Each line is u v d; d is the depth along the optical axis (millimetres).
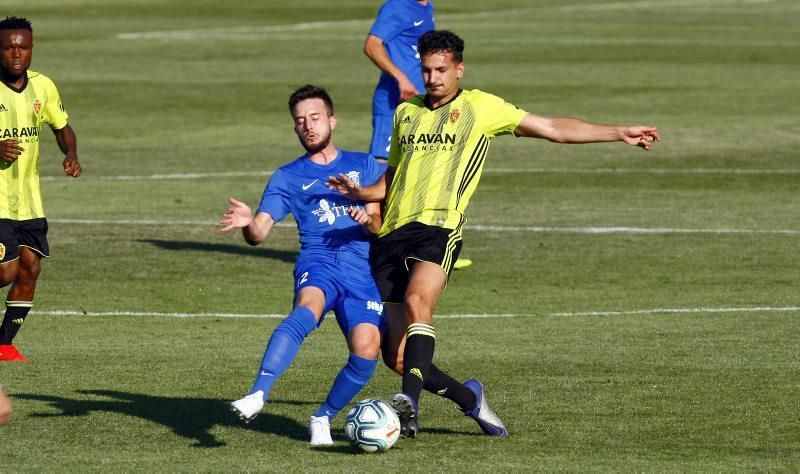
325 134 24984
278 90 94750
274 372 22422
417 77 45281
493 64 110750
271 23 149000
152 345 33406
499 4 178750
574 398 27594
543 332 34781
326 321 37094
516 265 44688
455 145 24891
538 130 25047
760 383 28859
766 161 68188
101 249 47188
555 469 21984
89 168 66438
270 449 23453
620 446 23688
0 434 24469
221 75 102938
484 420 24453
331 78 101125
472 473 21688
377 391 28688
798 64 111312
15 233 31750
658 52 120312
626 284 41500
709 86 97312
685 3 181250
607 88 95938
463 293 40344
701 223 52469
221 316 37250
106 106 87125
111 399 27516
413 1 44812
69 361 31453
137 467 22094
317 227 24938
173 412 26406
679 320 36188
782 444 23812
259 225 24641
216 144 73812
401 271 24484
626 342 33406
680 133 76625
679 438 24266
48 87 32906
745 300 38906
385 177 25406
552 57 116062
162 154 70562
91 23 145250
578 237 49656
